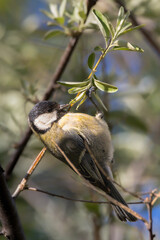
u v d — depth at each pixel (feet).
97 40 33.94
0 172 19.44
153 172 38.17
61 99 31.83
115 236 32.19
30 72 41.27
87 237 35.91
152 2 34.37
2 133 35.70
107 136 26.45
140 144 39.55
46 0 41.63
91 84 20.30
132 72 42.50
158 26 37.70
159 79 41.81
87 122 26.53
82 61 33.17
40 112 27.58
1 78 40.47
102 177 26.09
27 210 37.24
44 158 39.22
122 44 19.69
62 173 39.83
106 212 28.94
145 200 18.48
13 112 36.45
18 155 30.63
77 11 28.09
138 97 39.65
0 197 19.75
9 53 42.34
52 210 37.76
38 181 38.91
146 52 43.42
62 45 41.55
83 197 30.96
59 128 26.53
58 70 30.58
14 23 44.88
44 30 42.60
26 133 30.63
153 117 40.55
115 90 19.93
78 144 25.93
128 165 38.37
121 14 20.18
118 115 36.09
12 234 20.47
